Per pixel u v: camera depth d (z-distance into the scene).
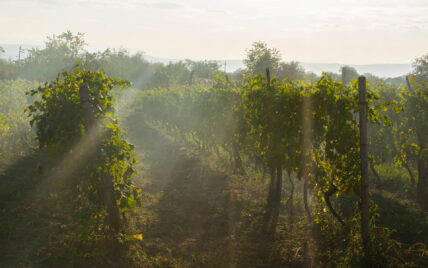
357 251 5.61
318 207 7.39
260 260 6.05
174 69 55.84
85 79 7.09
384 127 11.33
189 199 9.28
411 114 10.05
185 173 12.06
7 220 7.09
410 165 12.31
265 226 7.54
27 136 14.76
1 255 5.71
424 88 10.15
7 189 8.90
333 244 6.54
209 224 7.62
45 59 44.66
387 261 5.47
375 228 6.27
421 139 9.96
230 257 6.11
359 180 6.33
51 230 6.77
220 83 12.62
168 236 6.93
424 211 8.62
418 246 6.37
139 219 7.68
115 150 6.48
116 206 6.48
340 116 6.35
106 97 7.34
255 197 9.63
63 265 5.54
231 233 7.15
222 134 12.20
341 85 6.58
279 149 7.23
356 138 6.31
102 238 6.13
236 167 12.13
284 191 10.24
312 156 7.04
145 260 5.86
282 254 6.23
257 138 8.78
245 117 9.86
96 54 45.66
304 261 5.96
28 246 6.08
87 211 6.34
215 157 14.66
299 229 7.35
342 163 6.54
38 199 8.31
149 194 9.54
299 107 6.93
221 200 9.22
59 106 6.56
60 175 6.66
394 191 10.55
